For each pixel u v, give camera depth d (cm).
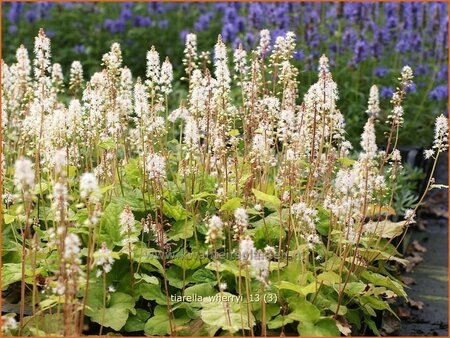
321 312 114
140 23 310
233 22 273
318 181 158
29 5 324
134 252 120
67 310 96
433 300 167
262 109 138
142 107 132
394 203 182
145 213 134
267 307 112
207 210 135
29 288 117
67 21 319
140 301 121
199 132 142
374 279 124
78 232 120
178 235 127
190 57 137
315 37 246
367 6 251
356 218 129
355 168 122
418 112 233
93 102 133
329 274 110
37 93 130
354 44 246
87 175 94
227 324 105
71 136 140
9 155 156
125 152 147
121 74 146
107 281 119
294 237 128
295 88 141
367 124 114
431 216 221
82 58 295
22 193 113
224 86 133
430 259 190
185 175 129
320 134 135
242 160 144
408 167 208
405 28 256
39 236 121
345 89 234
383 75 239
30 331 106
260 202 133
